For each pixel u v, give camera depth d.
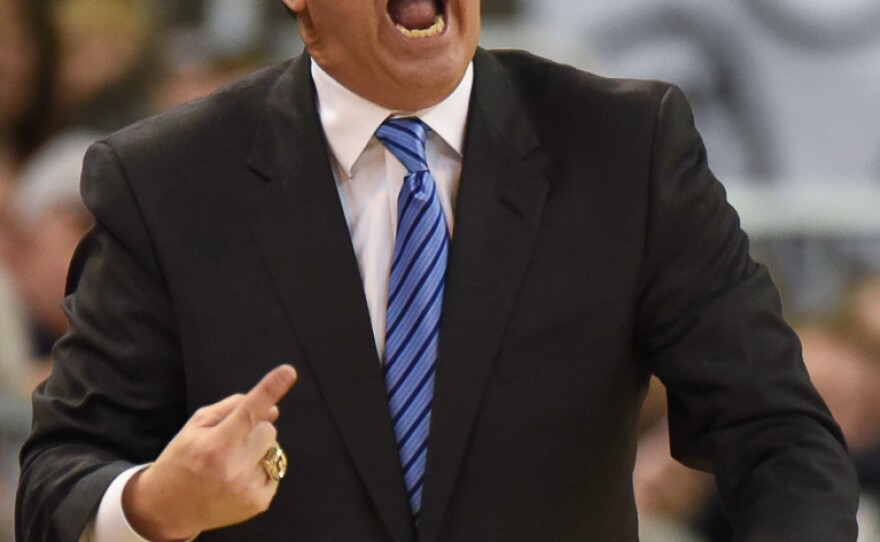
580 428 5.15
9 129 11.56
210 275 5.20
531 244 5.18
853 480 5.00
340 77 5.26
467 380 5.07
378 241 5.27
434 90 5.15
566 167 5.27
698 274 5.23
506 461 5.09
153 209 5.25
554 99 5.39
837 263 10.49
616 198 5.22
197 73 11.84
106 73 11.73
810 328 9.87
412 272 5.17
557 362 5.14
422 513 5.01
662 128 5.30
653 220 5.21
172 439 5.09
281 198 5.24
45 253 10.41
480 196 5.20
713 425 5.19
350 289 5.15
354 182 5.32
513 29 12.39
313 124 5.32
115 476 4.95
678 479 9.19
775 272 10.45
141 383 5.25
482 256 5.15
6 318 9.65
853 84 11.91
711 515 9.16
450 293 5.12
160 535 4.81
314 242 5.19
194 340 5.19
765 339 5.18
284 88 5.43
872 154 11.92
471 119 5.30
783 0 11.97
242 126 5.38
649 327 5.29
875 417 9.61
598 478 5.21
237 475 4.60
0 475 8.89
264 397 4.58
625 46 12.30
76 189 10.46
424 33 5.11
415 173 5.23
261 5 12.41
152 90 11.90
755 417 5.11
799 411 5.11
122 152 5.35
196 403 5.20
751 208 10.71
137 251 5.24
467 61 5.19
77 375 5.28
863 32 11.92
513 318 5.13
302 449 5.12
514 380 5.11
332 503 5.11
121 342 5.24
